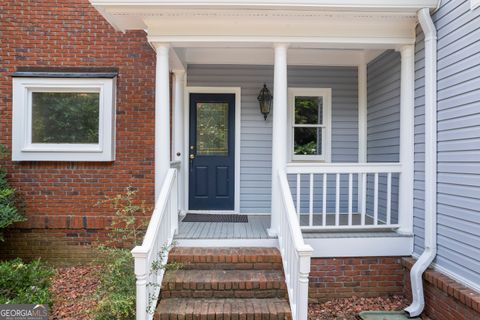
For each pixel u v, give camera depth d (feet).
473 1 9.84
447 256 11.03
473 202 9.89
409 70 12.87
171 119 17.35
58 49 15.35
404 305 12.17
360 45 13.05
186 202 17.79
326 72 18.17
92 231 15.20
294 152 18.29
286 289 10.82
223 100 18.02
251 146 18.11
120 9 11.76
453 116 10.76
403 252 12.81
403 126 13.01
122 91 15.44
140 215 15.30
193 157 17.94
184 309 10.04
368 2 11.41
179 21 12.42
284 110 12.75
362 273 12.75
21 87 14.89
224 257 11.74
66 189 15.23
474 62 9.86
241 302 10.53
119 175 15.38
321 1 11.36
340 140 18.22
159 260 10.45
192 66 17.81
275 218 12.71
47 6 15.31
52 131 15.25
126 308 9.13
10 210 13.62
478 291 9.64
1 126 15.08
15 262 13.03
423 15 11.57
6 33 15.20
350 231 13.29
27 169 15.10
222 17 12.25
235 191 17.98
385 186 15.24
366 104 17.97
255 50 17.35
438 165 11.50
